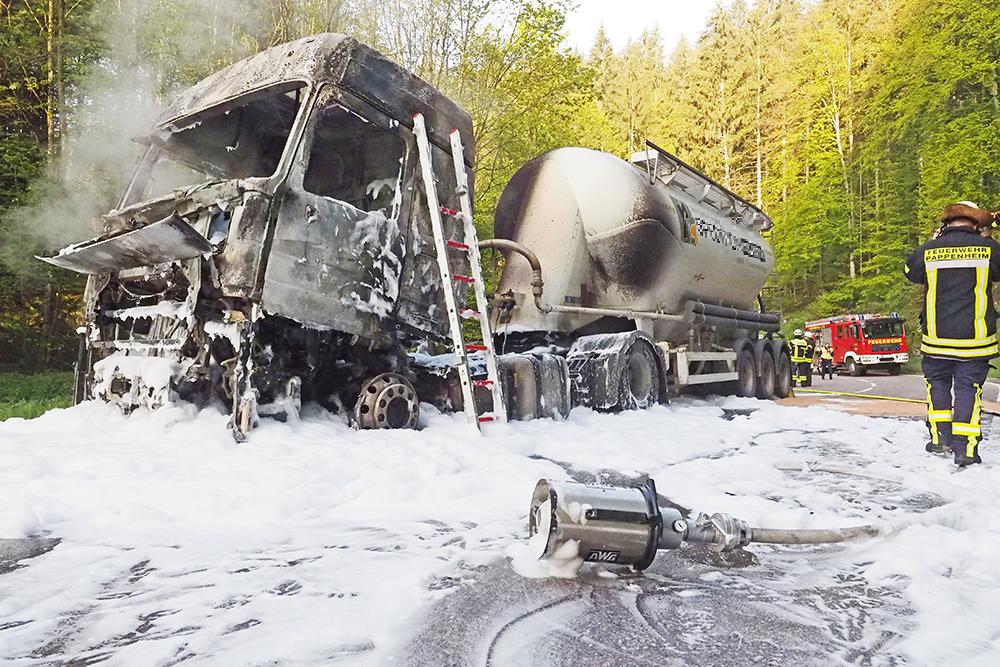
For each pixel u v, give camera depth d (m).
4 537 2.56
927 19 32.12
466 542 2.63
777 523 2.95
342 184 5.89
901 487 3.86
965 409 4.41
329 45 4.73
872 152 36.06
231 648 1.64
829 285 40.38
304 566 2.30
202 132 5.69
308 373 4.76
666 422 6.52
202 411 4.47
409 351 6.45
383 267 4.86
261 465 3.50
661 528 2.18
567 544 2.10
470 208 5.61
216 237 4.43
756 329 11.41
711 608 1.98
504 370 5.91
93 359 5.76
